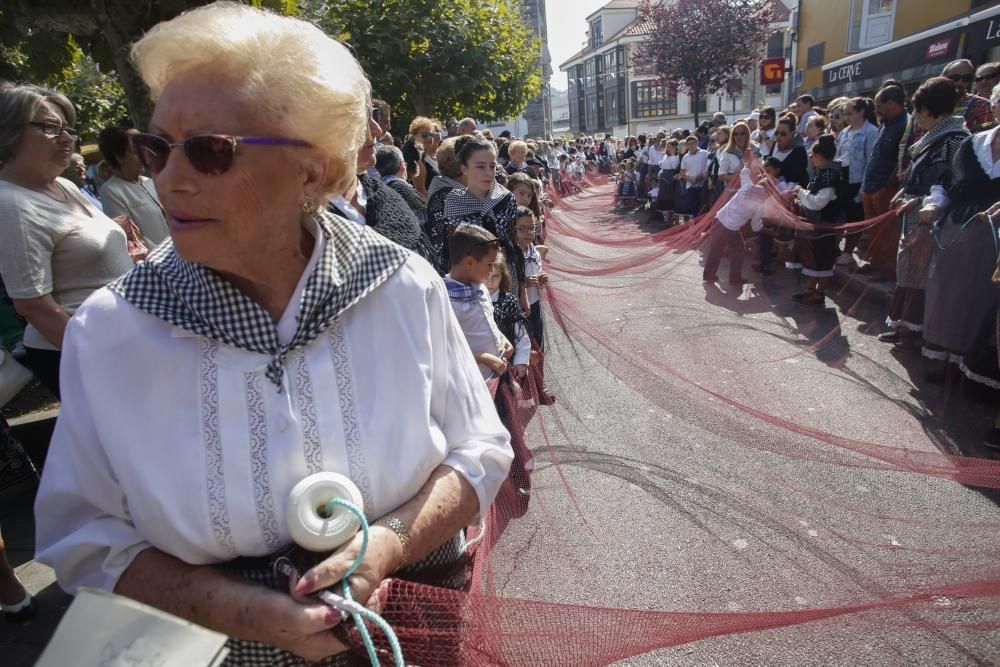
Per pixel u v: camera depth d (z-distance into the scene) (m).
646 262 6.61
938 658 2.09
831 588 2.44
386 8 9.23
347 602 0.89
